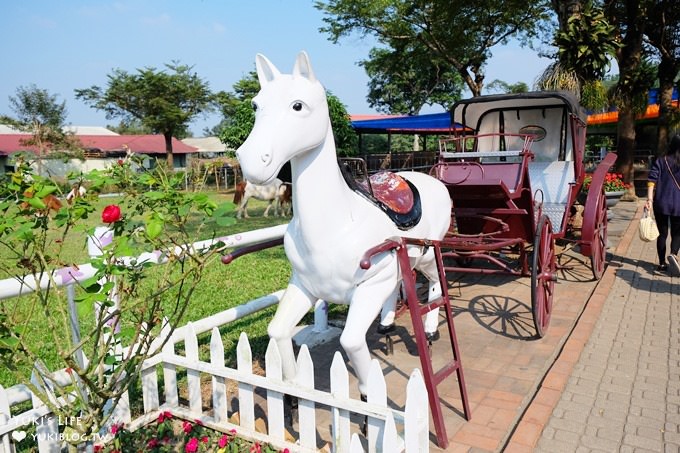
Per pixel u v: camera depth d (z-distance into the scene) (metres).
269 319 5.72
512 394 3.73
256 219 14.57
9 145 31.73
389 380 3.96
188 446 2.90
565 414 3.45
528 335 4.86
